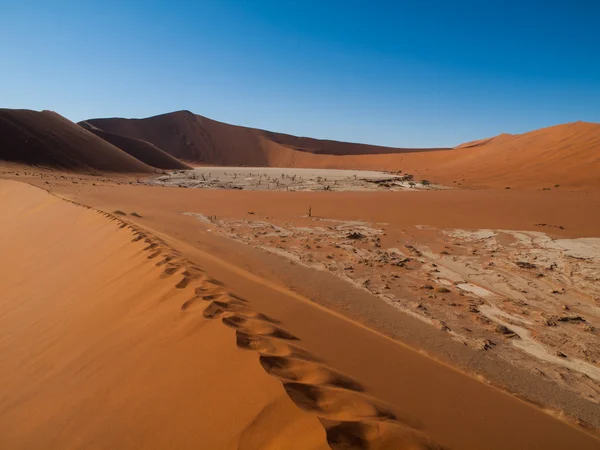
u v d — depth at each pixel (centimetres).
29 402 365
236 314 405
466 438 265
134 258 715
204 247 1220
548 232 1478
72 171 5369
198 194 3062
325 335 449
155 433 250
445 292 884
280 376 272
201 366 304
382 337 543
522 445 283
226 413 239
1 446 301
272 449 202
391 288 901
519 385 505
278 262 1093
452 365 544
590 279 965
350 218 1898
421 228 1627
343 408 246
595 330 700
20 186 2417
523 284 941
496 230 1542
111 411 295
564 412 444
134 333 420
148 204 2397
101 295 602
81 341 464
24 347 518
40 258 1030
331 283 920
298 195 2988
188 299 448
